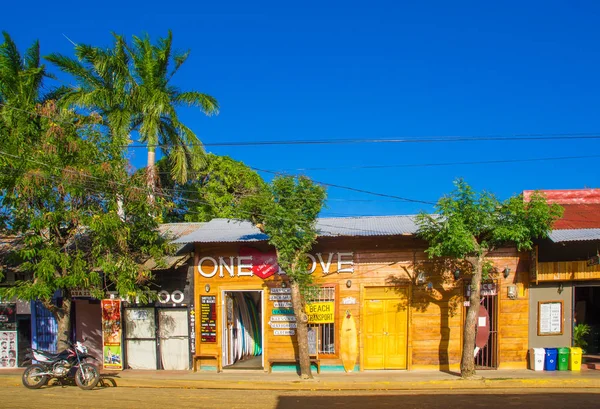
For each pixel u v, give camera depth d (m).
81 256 13.96
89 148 13.99
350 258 15.86
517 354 15.37
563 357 15.08
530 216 13.34
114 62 21.81
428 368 15.49
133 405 11.77
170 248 15.47
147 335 16.69
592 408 10.87
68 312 14.63
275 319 16.03
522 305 15.45
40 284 13.19
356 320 15.73
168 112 21.98
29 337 17.59
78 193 13.50
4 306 17.62
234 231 17.17
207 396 12.85
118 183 14.14
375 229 15.91
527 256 15.46
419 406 11.34
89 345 17.86
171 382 14.59
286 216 13.67
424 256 15.64
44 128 14.02
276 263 16.03
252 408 11.44
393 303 15.78
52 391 13.46
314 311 15.88
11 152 13.19
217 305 16.28
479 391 12.96
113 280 14.23
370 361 15.71
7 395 12.93
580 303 17.72
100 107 21.89
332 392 13.32
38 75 21.84
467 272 15.48
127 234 14.09
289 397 12.67
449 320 15.52
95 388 13.95
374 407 11.34
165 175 25.08
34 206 13.55
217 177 26.98
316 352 15.76
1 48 20.92
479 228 13.64
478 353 15.62
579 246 15.31
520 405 11.20
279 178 14.06
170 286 16.61
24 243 14.41
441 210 13.75
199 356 16.08
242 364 16.83
